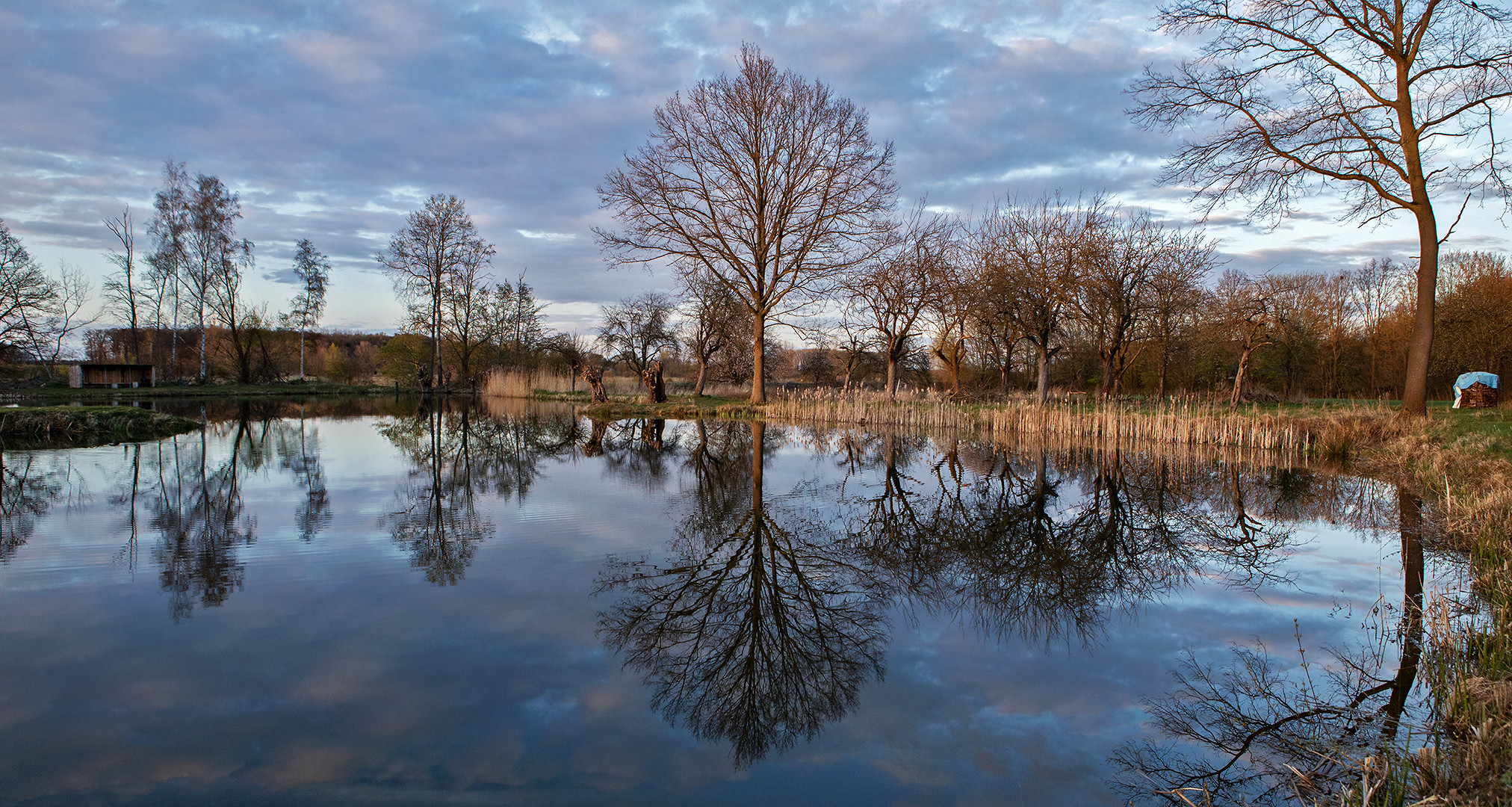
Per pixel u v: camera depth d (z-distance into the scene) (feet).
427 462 41.81
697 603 17.61
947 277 88.43
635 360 127.85
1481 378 60.64
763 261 81.97
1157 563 22.00
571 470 39.40
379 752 10.44
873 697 12.85
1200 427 52.11
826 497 32.40
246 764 10.00
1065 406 66.80
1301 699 12.66
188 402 95.96
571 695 12.52
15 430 50.55
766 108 77.41
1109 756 10.83
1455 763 9.85
